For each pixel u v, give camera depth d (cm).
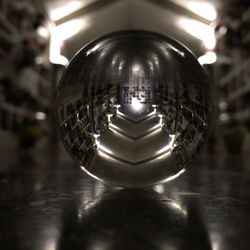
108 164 76
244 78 772
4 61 736
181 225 57
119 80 70
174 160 76
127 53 72
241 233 52
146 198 84
